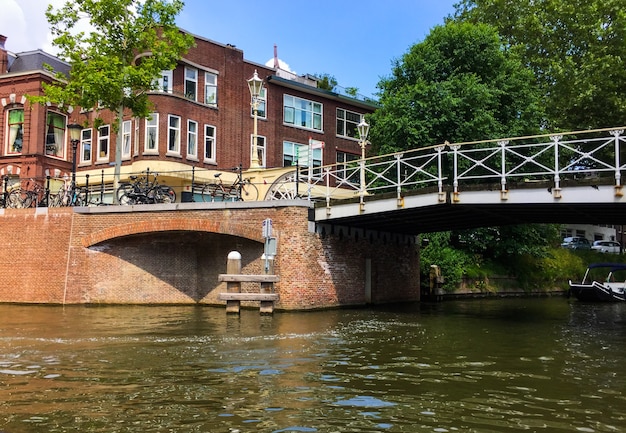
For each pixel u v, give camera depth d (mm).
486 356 9523
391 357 9250
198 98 29141
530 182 14242
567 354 9859
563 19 32188
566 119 31078
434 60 26531
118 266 18250
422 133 24328
